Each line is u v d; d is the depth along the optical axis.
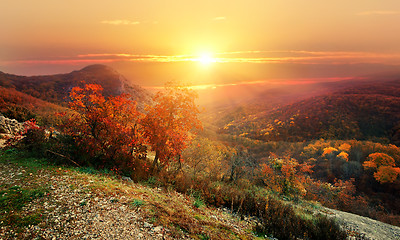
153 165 13.90
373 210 28.72
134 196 7.62
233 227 7.76
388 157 57.50
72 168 9.87
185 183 12.16
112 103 14.29
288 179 21.88
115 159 12.45
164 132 14.22
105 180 8.94
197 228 6.20
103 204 6.43
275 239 7.70
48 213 5.53
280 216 9.22
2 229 4.68
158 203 7.52
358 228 12.58
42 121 22.67
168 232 5.54
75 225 5.17
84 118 13.21
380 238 11.45
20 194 6.32
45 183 7.35
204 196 11.37
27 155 10.75
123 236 4.99
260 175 23.00
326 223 9.13
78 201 6.36
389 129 98.44
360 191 50.84
